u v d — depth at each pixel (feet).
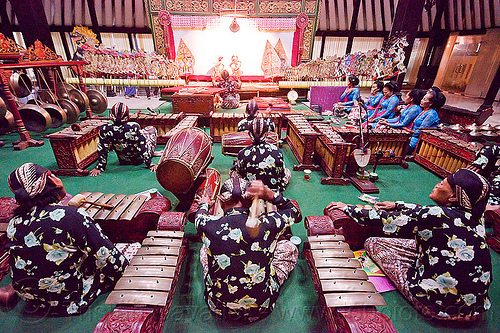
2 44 15.12
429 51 35.45
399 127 15.90
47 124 17.28
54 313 5.67
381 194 11.69
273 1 28.68
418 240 5.67
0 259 6.84
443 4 32.53
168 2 28.07
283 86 28.07
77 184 11.91
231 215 4.72
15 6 24.07
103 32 34.24
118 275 6.06
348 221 7.45
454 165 12.50
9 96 15.29
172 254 6.03
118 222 7.55
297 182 12.55
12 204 7.59
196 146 9.07
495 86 23.41
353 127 15.24
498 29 31.55
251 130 8.69
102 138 12.16
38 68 18.34
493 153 8.91
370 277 7.11
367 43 38.04
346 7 35.24
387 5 34.94
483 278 5.14
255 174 8.84
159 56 27.22
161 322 5.52
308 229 7.05
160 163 8.46
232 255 4.60
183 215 7.15
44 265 4.98
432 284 5.47
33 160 14.35
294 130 14.80
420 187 12.34
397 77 30.37
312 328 5.91
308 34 30.53
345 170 13.42
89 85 27.09
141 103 27.96
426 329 5.86
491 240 8.54
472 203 4.97
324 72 28.09
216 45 29.89
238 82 27.04
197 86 26.27
